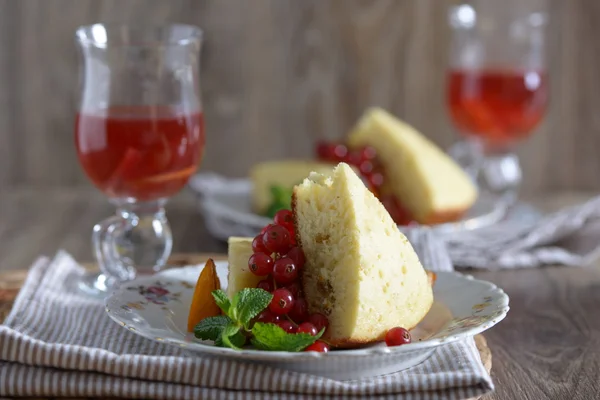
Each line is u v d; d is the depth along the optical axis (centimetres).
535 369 133
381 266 122
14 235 228
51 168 297
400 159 225
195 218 243
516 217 234
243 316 116
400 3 288
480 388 111
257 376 111
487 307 128
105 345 126
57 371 115
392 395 111
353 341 120
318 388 110
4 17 286
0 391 113
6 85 290
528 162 301
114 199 167
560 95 296
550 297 173
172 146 158
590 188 300
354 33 289
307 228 126
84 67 159
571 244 206
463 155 290
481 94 233
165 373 113
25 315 138
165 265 177
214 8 287
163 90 157
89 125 158
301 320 123
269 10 288
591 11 291
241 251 130
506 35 233
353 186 123
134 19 286
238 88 292
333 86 293
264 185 221
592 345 145
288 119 295
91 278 162
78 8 286
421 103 293
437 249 176
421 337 125
